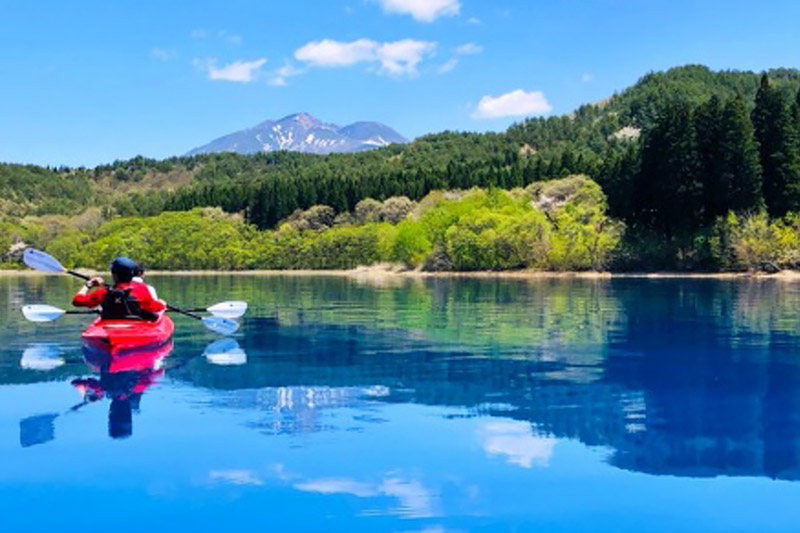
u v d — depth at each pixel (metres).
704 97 162.00
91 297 11.77
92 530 4.01
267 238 82.69
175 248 82.25
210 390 7.69
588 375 8.55
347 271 71.12
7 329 13.76
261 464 5.10
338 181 99.19
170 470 4.98
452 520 4.14
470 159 159.38
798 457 5.26
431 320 15.60
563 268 49.50
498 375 8.58
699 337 12.15
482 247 53.72
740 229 43.78
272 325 14.59
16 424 6.21
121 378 8.39
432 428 6.07
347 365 9.35
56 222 106.62
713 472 4.94
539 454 5.35
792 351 10.43
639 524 4.08
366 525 4.07
